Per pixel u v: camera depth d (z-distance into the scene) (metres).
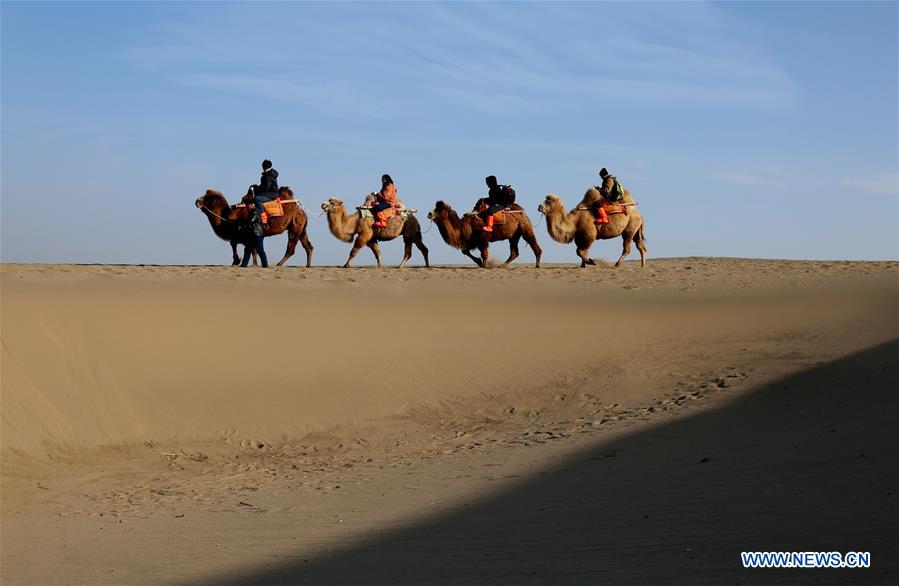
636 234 30.33
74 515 12.68
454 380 19.20
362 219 29.23
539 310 22.59
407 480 13.40
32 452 15.81
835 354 18.33
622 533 8.94
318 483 13.91
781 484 10.26
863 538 7.93
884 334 19.33
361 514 11.30
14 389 17.00
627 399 17.73
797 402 15.46
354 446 16.67
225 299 22.12
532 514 10.30
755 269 29.44
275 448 16.78
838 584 6.78
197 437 17.03
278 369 19.09
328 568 8.59
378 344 20.38
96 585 8.58
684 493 10.47
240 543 10.14
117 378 18.08
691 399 16.88
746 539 8.23
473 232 29.19
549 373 19.42
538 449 14.85
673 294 24.33
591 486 11.55
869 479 9.93
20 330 18.38
